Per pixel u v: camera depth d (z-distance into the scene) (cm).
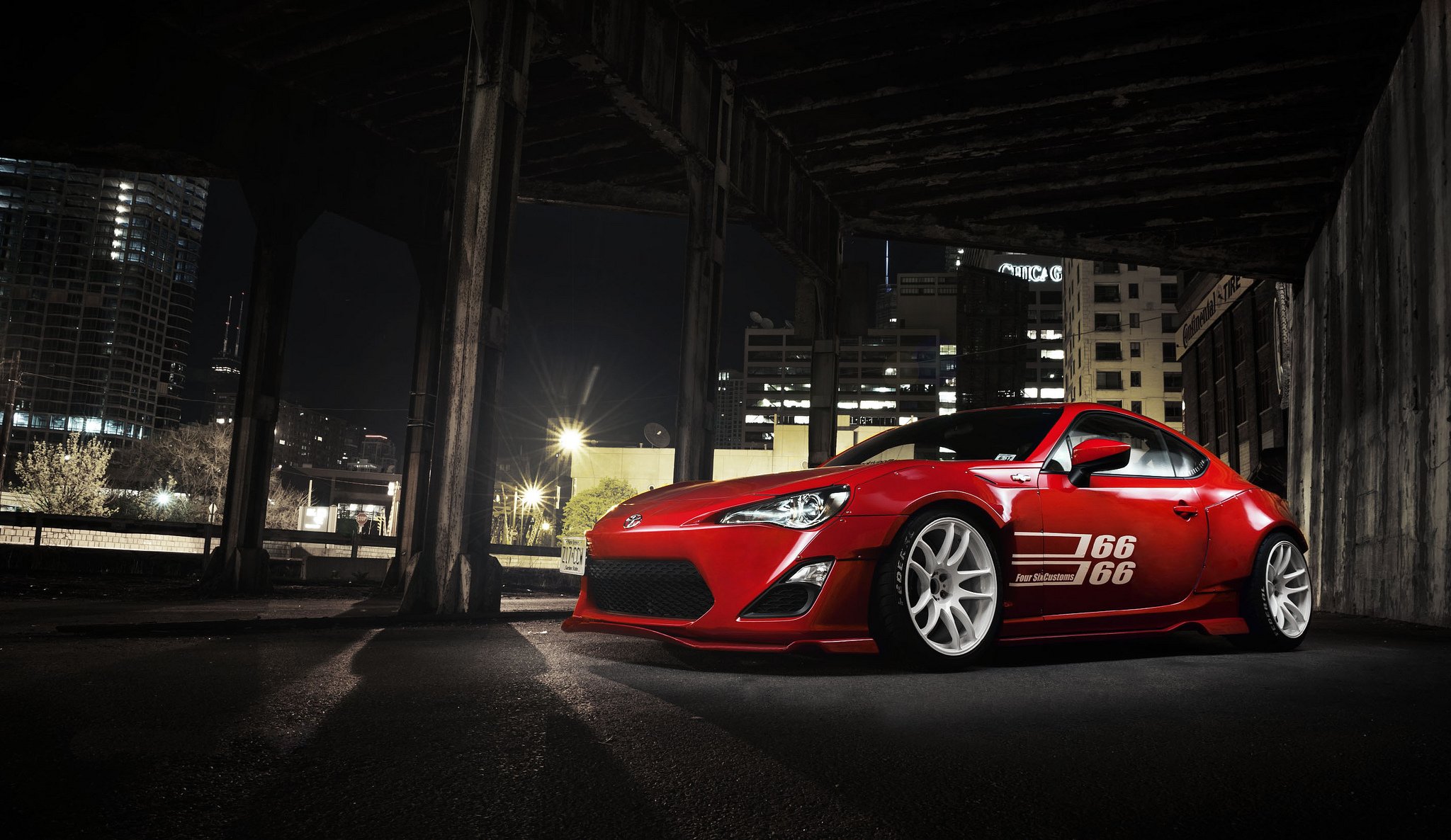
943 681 294
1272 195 1272
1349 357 1113
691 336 911
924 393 11988
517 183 636
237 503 888
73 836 128
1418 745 212
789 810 150
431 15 876
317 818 140
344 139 1044
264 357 919
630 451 7144
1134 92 1009
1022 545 342
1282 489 2067
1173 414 6631
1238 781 176
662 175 1229
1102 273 6850
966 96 1071
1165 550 387
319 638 396
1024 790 166
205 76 902
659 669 311
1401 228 881
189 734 194
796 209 1217
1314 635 541
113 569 1157
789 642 296
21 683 252
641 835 135
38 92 793
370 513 7231
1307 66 939
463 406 579
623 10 815
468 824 139
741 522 307
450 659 325
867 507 309
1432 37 793
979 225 1373
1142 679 308
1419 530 782
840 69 990
